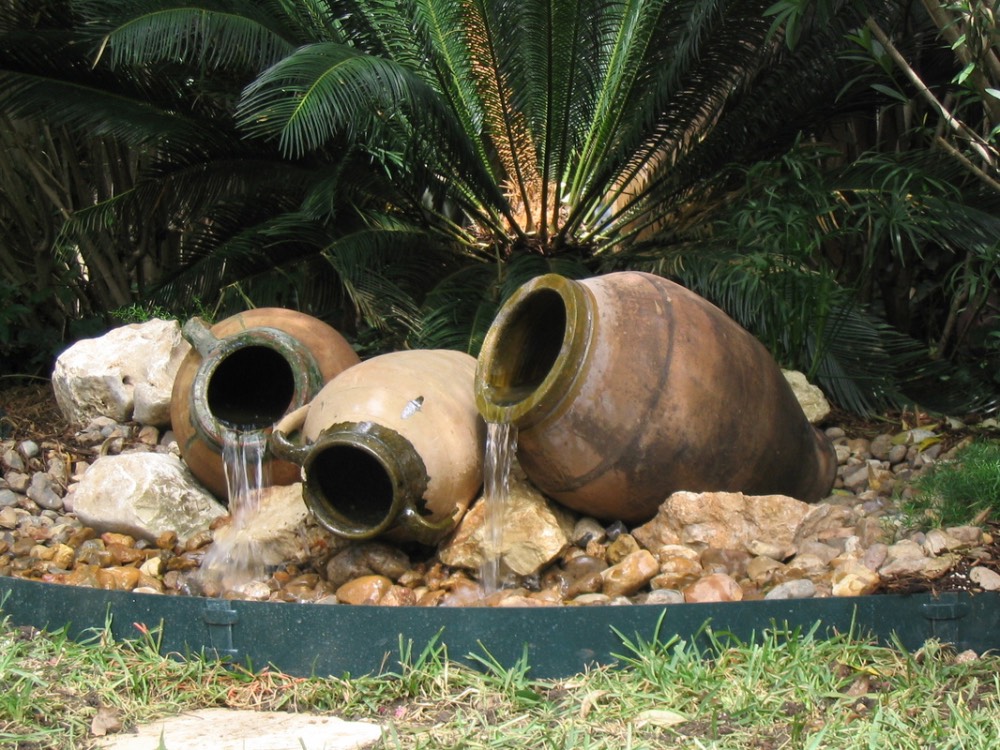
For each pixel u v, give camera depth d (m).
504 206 4.84
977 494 3.67
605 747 3.10
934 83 4.71
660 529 3.65
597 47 4.82
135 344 4.47
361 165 4.77
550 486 3.68
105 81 4.76
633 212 5.02
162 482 3.91
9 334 4.98
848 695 3.21
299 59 4.13
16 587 3.52
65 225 4.85
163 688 3.32
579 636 3.32
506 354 3.74
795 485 3.86
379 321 4.57
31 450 4.33
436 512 3.65
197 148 4.81
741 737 3.12
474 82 4.82
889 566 3.49
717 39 4.63
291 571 3.74
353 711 3.26
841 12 4.57
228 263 4.81
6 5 5.00
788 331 4.39
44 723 3.20
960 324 4.88
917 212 4.36
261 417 3.99
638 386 3.60
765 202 4.47
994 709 3.15
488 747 3.12
